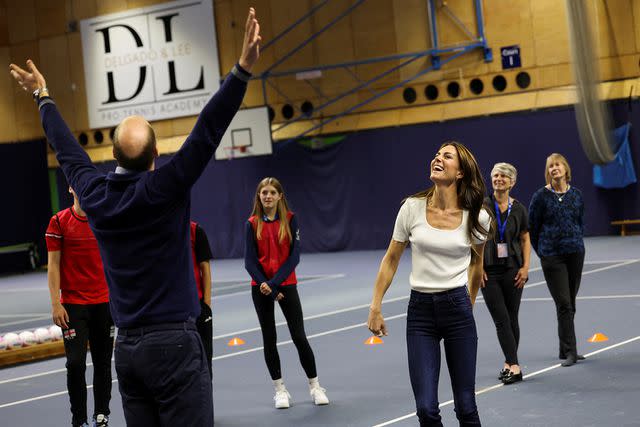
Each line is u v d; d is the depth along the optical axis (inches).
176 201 128.8
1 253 1084.5
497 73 834.8
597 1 773.9
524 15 819.4
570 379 269.3
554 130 804.6
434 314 175.9
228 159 949.2
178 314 129.9
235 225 959.6
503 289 277.1
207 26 970.7
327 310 481.1
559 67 806.5
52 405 302.8
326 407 266.5
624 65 773.9
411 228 179.0
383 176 885.2
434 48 860.0
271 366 272.2
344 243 908.0
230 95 125.6
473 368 175.2
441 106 860.0
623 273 508.7
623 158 767.7
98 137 1048.2
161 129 1010.1
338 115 906.1
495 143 831.1
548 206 291.7
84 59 1045.2
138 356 129.3
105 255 131.7
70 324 247.0
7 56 1093.1
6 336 406.3
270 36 943.0
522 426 223.0
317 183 917.8
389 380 295.7
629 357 292.0
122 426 263.4
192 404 130.0
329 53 916.0
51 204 1107.9
